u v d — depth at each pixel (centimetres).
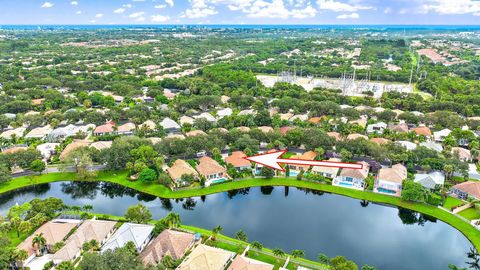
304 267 8881
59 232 9844
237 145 15750
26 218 10669
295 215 11781
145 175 13175
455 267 8444
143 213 10631
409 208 11875
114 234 9969
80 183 13862
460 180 13425
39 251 9412
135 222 10631
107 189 13712
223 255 8856
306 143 15900
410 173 13788
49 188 13625
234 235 10506
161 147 14875
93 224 10106
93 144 15950
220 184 13388
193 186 13138
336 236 10600
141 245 9512
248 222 11294
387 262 9450
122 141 15012
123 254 8069
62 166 14100
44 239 9250
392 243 10331
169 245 9150
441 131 17900
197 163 14962
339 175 13638
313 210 12112
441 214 11425
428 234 10850
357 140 15412
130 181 13588
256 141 16012
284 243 10156
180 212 11900
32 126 19300
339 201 12644
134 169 13738
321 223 11294
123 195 13350
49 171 14312
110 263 7850
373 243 10300
